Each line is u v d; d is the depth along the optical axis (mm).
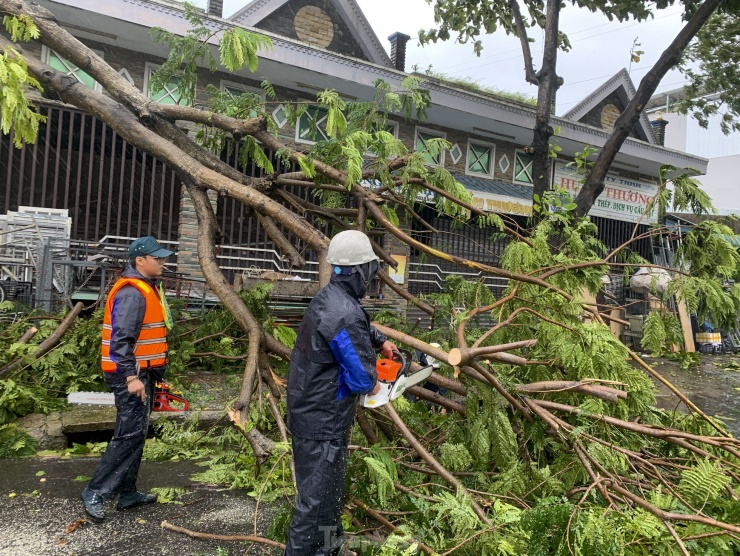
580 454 3248
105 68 5008
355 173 4230
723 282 4762
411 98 5367
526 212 13016
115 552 2896
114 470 3256
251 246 10391
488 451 3404
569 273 4512
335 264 2645
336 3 11391
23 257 7711
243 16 10461
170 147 4664
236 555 2936
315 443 2553
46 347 5363
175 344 6234
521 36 9094
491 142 13883
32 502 3439
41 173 10297
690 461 3916
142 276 3410
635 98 8141
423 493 3400
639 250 16453
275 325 4488
